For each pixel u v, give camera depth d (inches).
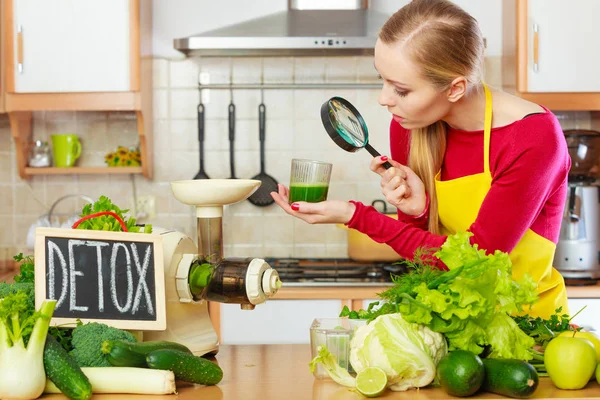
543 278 72.7
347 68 133.5
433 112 63.0
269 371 56.2
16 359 46.6
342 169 134.6
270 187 133.8
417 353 47.5
